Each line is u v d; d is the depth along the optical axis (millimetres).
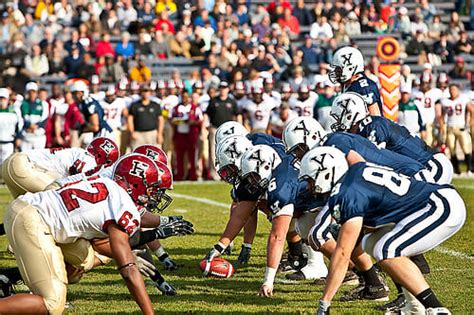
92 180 10148
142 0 37688
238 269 14312
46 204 9961
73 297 12188
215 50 34625
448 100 30062
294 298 12000
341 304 11602
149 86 29812
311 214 12227
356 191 9695
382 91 24703
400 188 9891
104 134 26469
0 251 16328
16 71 32562
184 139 29672
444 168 12492
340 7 38156
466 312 10922
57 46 33969
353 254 11648
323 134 11969
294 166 11953
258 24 36812
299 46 35688
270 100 28750
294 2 41219
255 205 12641
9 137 27094
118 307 11469
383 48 25922
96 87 28875
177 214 21109
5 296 10625
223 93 28469
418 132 28859
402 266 9805
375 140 12422
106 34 34312
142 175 10219
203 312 11062
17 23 35594
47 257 9789
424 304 9750
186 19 36812
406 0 40969
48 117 27812
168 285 12211
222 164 12570
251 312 11039
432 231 9805
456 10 42969
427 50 37844
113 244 9750
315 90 29969
